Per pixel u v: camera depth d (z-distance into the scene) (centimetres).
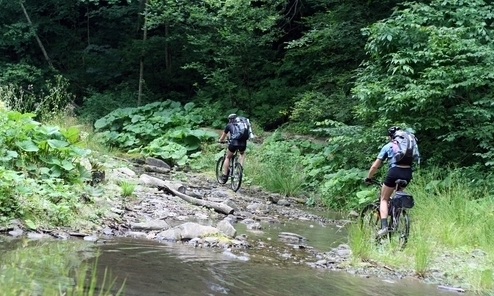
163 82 2406
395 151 740
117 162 1280
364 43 1652
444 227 786
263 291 469
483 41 1162
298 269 579
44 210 645
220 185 1273
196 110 1955
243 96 2034
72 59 2520
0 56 2452
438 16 1177
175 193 950
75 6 2598
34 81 2297
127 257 531
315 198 1237
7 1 2372
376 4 1659
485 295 550
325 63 1836
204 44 2019
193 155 1565
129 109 1948
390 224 738
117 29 2605
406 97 1056
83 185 779
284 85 2073
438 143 1145
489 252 707
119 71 2408
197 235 669
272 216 963
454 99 1141
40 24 2511
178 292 433
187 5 1994
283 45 2288
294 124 1797
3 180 640
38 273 435
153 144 1625
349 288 520
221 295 440
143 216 761
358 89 1176
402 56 1141
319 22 1823
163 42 2308
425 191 973
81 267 471
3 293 369
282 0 1972
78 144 819
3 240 547
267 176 1330
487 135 1052
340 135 1216
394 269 629
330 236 813
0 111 797
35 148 741
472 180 1012
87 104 2194
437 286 571
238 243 670
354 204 1103
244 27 1914
